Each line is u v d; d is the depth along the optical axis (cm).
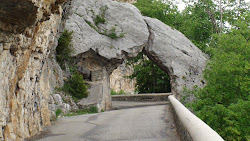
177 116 791
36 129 883
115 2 2645
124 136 795
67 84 2042
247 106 1295
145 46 2722
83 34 2312
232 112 1256
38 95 989
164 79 3938
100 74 2420
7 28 542
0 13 493
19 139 684
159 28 2756
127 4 2689
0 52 572
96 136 820
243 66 1487
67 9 1573
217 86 1547
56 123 1176
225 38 1619
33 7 494
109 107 2428
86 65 2400
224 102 1573
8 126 622
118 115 1499
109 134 846
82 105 1969
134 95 3541
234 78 1477
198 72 2716
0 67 576
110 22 2511
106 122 1173
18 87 730
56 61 2020
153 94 3391
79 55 2291
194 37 3772
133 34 2552
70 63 2242
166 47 2709
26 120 790
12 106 666
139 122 1112
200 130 388
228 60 1513
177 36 2830
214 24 3569
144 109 1883
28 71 820
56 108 1620
